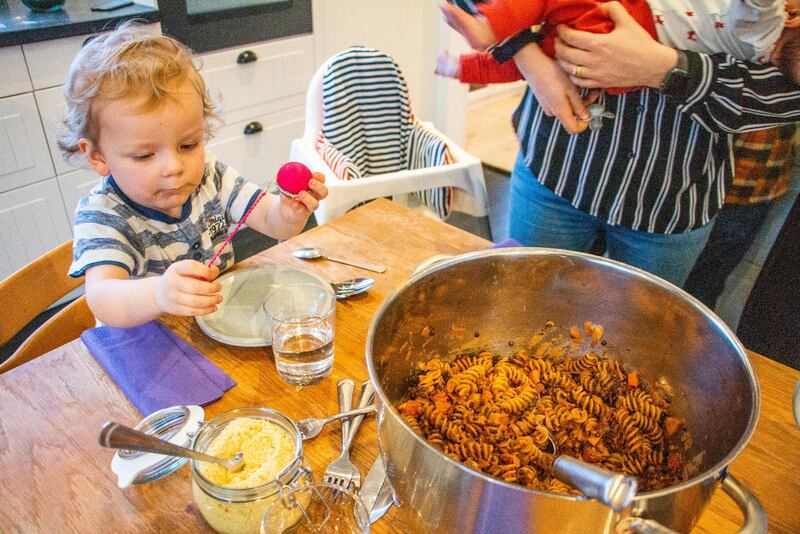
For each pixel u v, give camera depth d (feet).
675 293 2.34
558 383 2.69
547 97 3.56
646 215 4.04
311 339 2.73
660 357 2.55
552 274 2.64
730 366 2.14
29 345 3.19
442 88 11.10
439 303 2.60
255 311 3.13
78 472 2.27
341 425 2.52
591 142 3.96
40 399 2.58
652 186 3.92
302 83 9.11
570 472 1.50
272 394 2.68
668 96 3.29
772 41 3.05
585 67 3.27
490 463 2.21
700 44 3.27
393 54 10.27
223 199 3.82
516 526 1.59
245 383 2.73
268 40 8.36
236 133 8.61
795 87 3.24
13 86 6.22
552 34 3.49
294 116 9.26
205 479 1.97
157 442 1.85
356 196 5.31
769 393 2.68
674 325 2.42
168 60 2.90
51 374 2.71
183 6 7.24
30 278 3.37
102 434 1.65
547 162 4.20
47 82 6.44
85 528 2.08
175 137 2.91
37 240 7.02
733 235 4.80
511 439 2.31
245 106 8.54
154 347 2.85
